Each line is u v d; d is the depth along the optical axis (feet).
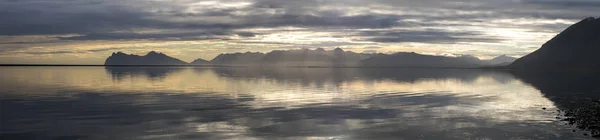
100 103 125.18
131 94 157.69
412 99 140.05
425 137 75.41
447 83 250.78
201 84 226.79
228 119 93.66
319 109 111.55
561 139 72.08
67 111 106.32
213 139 73.20
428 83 247.70
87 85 214.69
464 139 73.87
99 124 86.38
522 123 88.12
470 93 168.04
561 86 224.53
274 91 173.88
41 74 401.49
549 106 119.24
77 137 73.97
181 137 74.38
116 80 272.92
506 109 112.27
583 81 290.35
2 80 268.41
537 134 76.54
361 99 139.23
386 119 94.68
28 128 81.87
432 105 121.90
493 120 92.68
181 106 117.70
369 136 76.28
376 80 284.20
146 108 112.98
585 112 99.76
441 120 93.15
